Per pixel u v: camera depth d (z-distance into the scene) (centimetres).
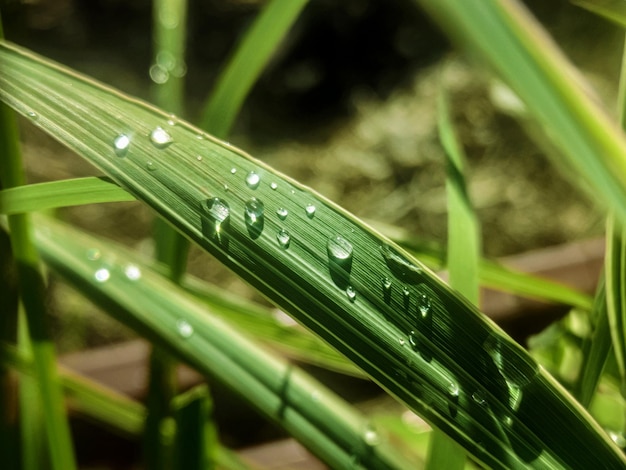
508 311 45
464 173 26
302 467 38
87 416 36
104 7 91
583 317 31
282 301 23
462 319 23
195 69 88
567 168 32
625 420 28
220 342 27
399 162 76
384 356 23
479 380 23
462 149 75
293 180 23
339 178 76
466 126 76
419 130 78
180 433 28
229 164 23
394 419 34
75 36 88
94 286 28
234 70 29
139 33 90
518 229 69
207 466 28
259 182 23
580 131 21
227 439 48
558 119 21
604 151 21
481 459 23
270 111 86
